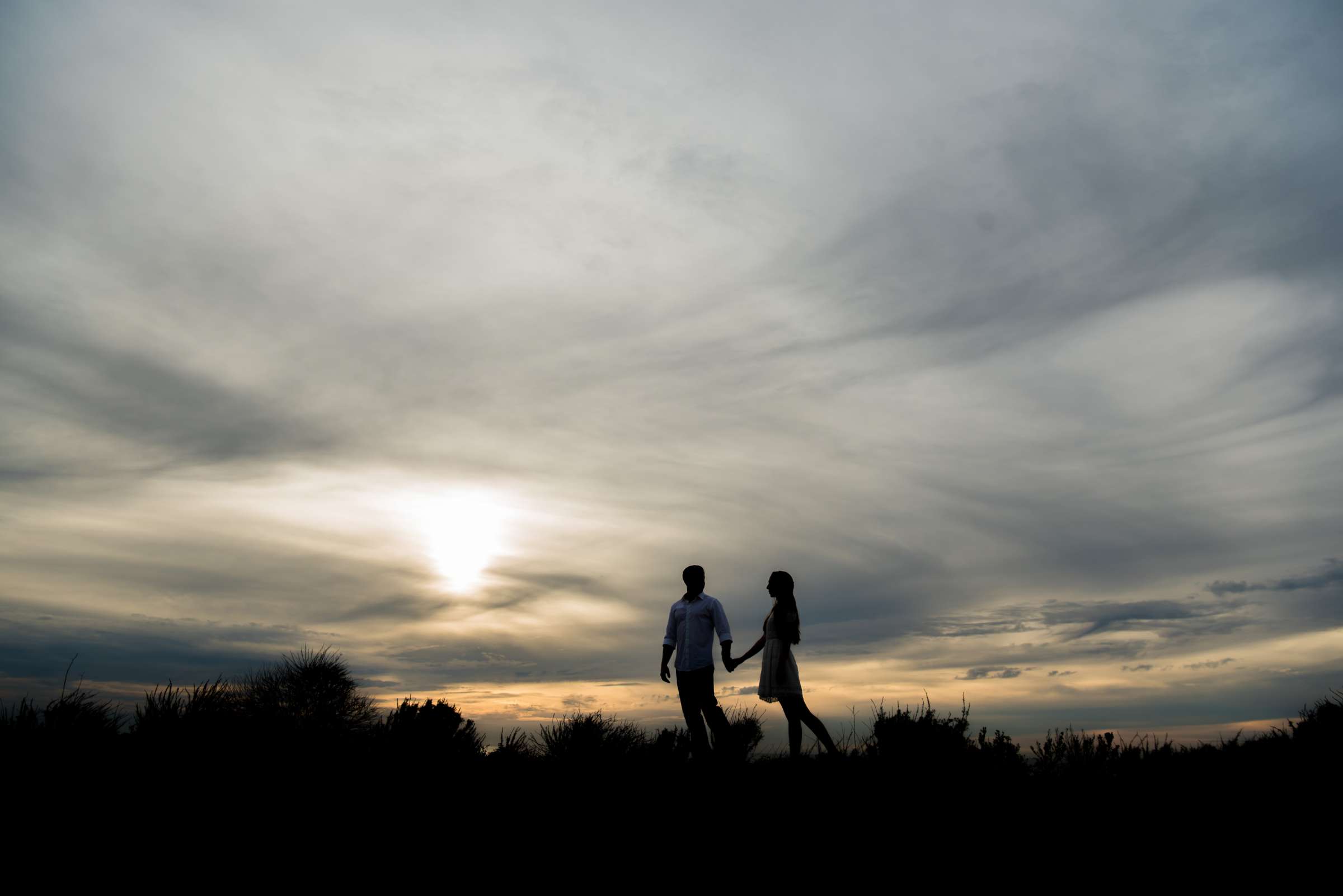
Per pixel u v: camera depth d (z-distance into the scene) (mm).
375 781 5250
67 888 3689
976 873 4297
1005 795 5227
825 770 6133
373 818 4797
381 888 4059
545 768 6105
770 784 6289
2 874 3723
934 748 5793
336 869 4188
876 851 4648
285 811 4633
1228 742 5965
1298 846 4203
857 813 5180
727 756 6965
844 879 4301
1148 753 5602
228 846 4203
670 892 4219
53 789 4203
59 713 4730
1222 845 4328
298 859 4211
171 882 3820
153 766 4641
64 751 4453
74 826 4035
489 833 4910
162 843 4090
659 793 5859
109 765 4559
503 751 6262
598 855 4719
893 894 4102
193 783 4629
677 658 8969
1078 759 5660
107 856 3928
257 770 5008
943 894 4062
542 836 4961
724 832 5074
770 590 8516
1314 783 4801
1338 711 5812
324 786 5090
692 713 8688
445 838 4727
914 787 5387
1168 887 3986
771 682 8141
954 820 4938
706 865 4562
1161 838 4484
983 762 5629
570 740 6473
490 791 5508
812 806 5441
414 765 5500
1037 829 4762
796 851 4719
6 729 4484
